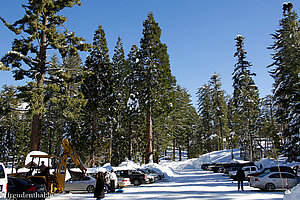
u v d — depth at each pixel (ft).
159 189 62.80
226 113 233.35
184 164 212.64
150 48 140.36
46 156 57.77
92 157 121.29
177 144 239.09
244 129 151.94
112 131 141.69
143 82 138.21
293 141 87.97
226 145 258.78
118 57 154.51
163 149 168.55
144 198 43.55
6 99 149.59
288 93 89.81
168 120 172.24
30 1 80.02
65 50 82.94
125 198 44.37
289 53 97.96
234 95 169.78
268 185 56.54
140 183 83.30
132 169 85.87
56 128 143.84
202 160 206.28
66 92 86.63
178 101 222.48
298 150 88.84
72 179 65.72
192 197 43.96
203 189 60.59
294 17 112.47
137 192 56.49
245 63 166.20
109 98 129.08
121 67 153.79
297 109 86.94
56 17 85.46
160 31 144.66
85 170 61.21
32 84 73.15
